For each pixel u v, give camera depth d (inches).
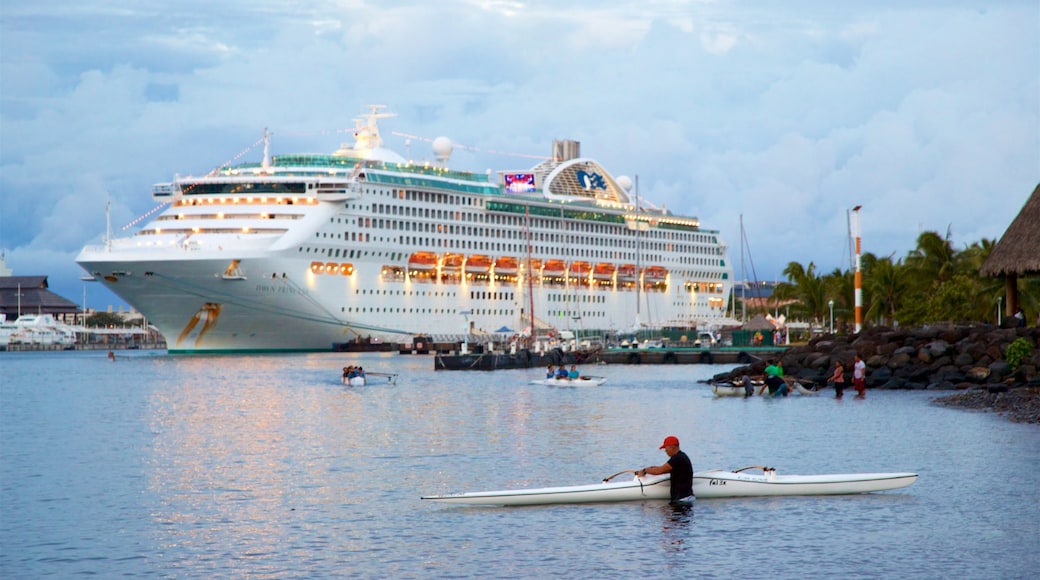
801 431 1876.2
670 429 1964.8
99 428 2117.4
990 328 2947.8
